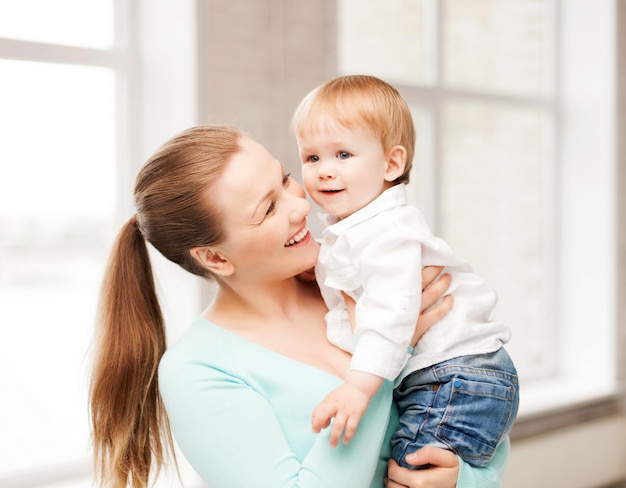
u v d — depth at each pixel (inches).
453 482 45.2
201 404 44.6
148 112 95.7
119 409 52.3
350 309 48.3
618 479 138.3
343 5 115.3
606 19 137.1
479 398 47.2
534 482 123.8
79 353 179.0
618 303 139.3
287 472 42.6
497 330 50.1
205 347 47.4
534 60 144.1
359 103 48.6
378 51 120.6
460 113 133.7
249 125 93.1
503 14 139.3
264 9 94.1
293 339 49.1
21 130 106.0
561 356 146.9
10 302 230.2
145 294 53.7
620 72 137.5
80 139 102.0
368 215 48.2
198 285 89.3
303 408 45.8
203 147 46.7
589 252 141.7
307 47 98.0
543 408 125.3
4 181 109.5
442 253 48.3
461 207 134.5
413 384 48.5
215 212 45.5
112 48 95.1
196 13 87.9
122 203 99.0
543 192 146.2
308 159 51.2
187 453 45.3
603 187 138.9
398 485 46.5
